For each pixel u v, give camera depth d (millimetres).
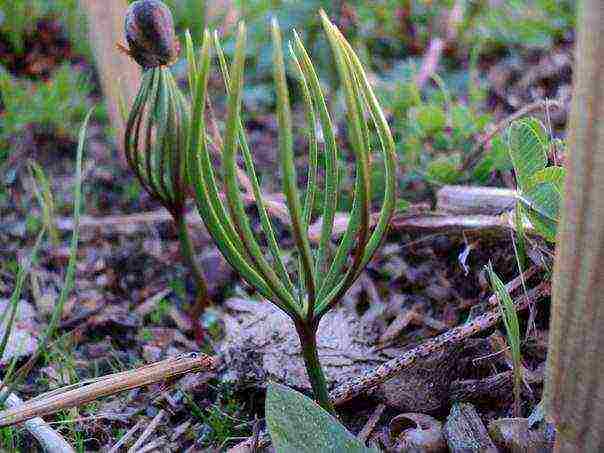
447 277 198
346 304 199
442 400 162
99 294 215
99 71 223
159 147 160
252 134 275
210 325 203
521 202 159
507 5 306
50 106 270
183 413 175
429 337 186
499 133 217
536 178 155
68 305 210
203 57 116
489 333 173
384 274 205
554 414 116
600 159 96
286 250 222
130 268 224
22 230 237
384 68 296
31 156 265
